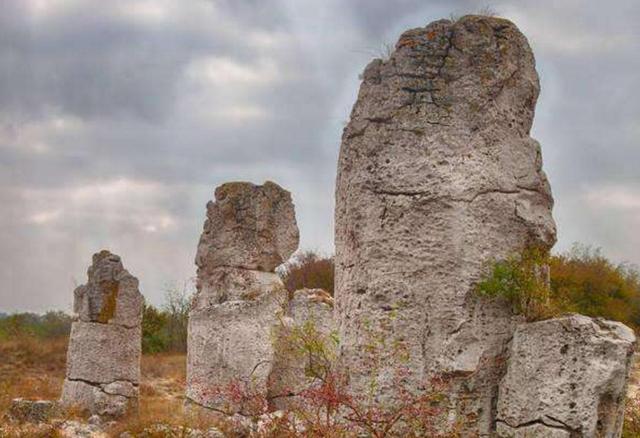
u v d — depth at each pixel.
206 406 13.38
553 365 6.29
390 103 7.05
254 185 14.64
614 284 27.31
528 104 7.17
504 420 6.57
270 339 13.07
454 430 6.58
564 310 6.91
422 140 6.92
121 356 17.05
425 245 6.82
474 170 6.83
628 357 6.21
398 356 6.81
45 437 13.70
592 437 6.06
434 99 6.96
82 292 17.33
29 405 15.70
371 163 7.07
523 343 6.51
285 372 12.99
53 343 31.53
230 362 13.48
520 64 7.13
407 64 7.05
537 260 6.85
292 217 14.73
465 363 6.66
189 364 14.09
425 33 7.08
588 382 6.09
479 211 6.80
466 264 6.72
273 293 13.67
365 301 7.02
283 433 8.48
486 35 7.00
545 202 7.11
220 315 13.73
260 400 10.96
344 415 7.03
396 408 6.76
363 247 7.06
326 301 14.55
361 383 6.96
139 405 17.36
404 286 6.86
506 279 6.70
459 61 6.98
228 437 11.62
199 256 14.80
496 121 6.94
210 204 14.83
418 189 6.87
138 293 17.50
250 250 14.31
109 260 17.39
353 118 7.29
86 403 16.66
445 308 6.73
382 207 6.98
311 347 8.31
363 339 6.99
